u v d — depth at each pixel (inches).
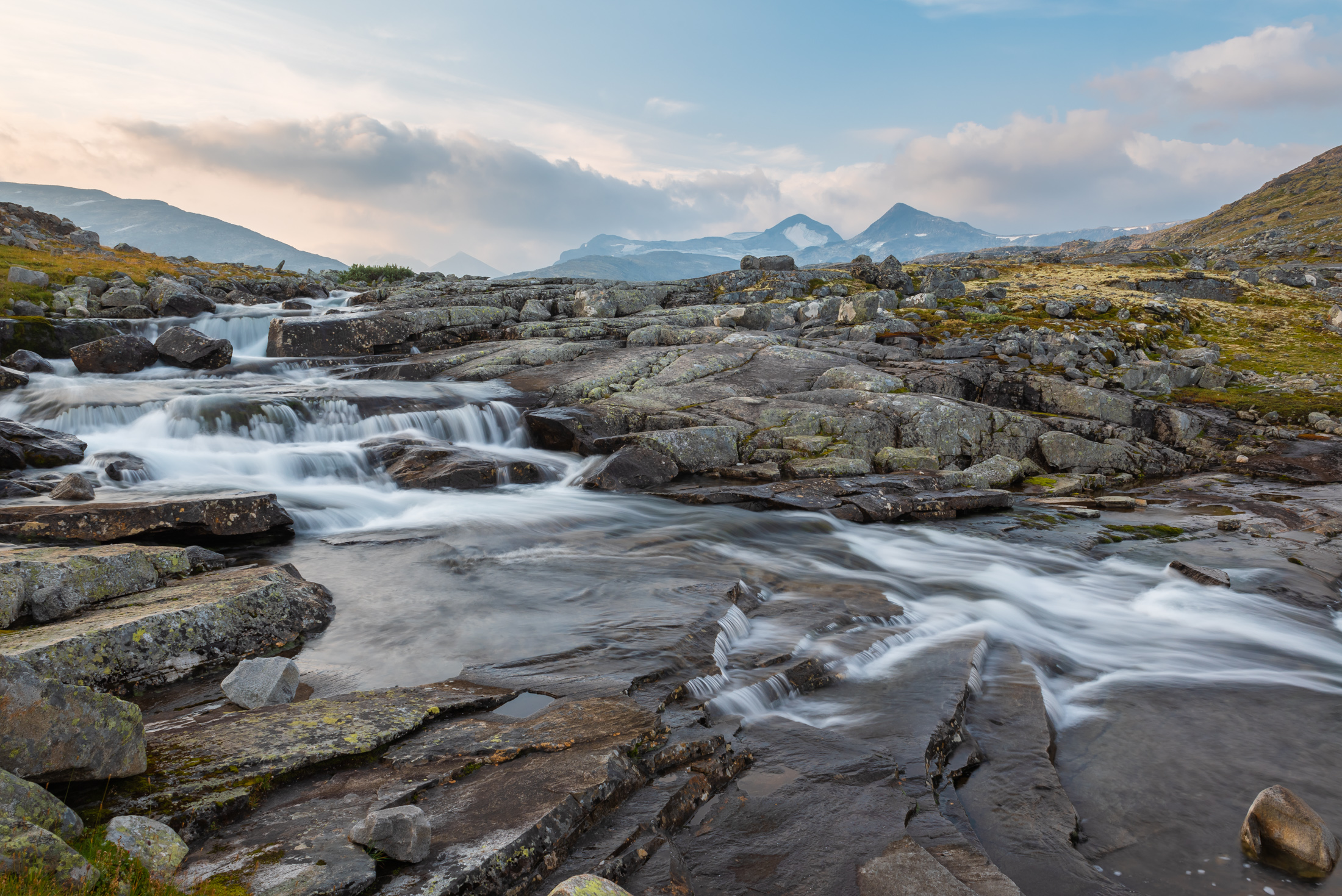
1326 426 1010.1
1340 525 650.8
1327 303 2209.6
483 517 585.0
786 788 237.0
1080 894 204.4
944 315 1589.6
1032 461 877.2
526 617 369.1
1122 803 256.1
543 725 244.5
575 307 1409.9
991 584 491.2
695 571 457.1
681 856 199.2
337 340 1126.4
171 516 464.8
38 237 1768.0
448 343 1214.3
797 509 637.9
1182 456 943.7
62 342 1035.3
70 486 496.7
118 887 149.9
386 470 698.8
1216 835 237.9
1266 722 315.6
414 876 166.6
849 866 199.8
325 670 304.3
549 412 837.8
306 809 193.3
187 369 1007.0
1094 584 503.8
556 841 187.2
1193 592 487.2
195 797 188.2
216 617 308.8
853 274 1927.9
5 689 170.9
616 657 316.8
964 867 199.8
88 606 311.7
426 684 292.4
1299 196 7229.3
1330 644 408.8
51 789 181.2
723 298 1614.2
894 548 566.6
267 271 2082.9
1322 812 250.7
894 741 267.0
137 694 274.4
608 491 691.4
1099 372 1201.4
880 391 938.7
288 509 560.4
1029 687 329.4
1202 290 2374.5
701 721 270.2
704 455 780.6
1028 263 3110.2
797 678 313.6
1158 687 350.3
